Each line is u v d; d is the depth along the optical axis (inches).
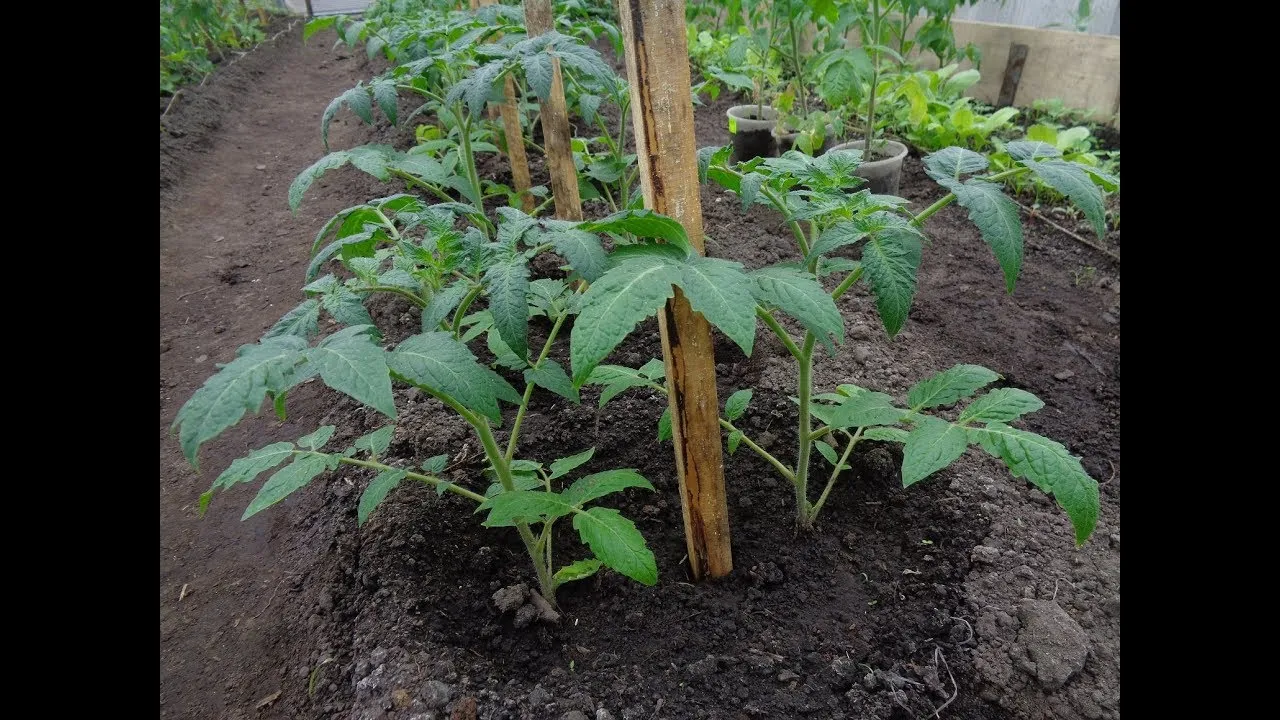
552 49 95.7
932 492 92.6
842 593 82.1
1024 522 88.1
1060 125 204.2
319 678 77.2
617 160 148.7
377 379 50.1
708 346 68.8
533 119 224.8
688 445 73.2
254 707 76.7
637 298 54.8
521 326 60.0
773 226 159.6
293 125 270.2
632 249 63.8
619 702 71.4
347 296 62.9
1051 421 108.0
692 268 59.1
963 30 232.2
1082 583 80.0
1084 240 155.3
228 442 124.9
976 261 151.1
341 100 116.1
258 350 53.3
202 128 247.0
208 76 288.7
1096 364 119.3
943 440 66.4
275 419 128.6
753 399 109.1
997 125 186.4
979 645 73.8
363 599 83.6
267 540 103.5
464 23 134.1
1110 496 93.2
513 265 62.7
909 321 131.3
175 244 186.2
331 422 118.9
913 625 77.4
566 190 142.9
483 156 201.9
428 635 77.8
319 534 97.7
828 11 155.3
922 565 84.6
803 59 208.1
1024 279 144.5
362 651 77.0
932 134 194.2
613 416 109.0
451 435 106.1
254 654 84.1
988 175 68.2
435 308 63.0
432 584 84.3
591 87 152.9
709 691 72.1
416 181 140.4
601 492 72.9
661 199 62.4
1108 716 67.4
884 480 94.4
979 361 120.6
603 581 85.6
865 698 70.0
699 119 237.0
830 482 89.2
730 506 93.8
